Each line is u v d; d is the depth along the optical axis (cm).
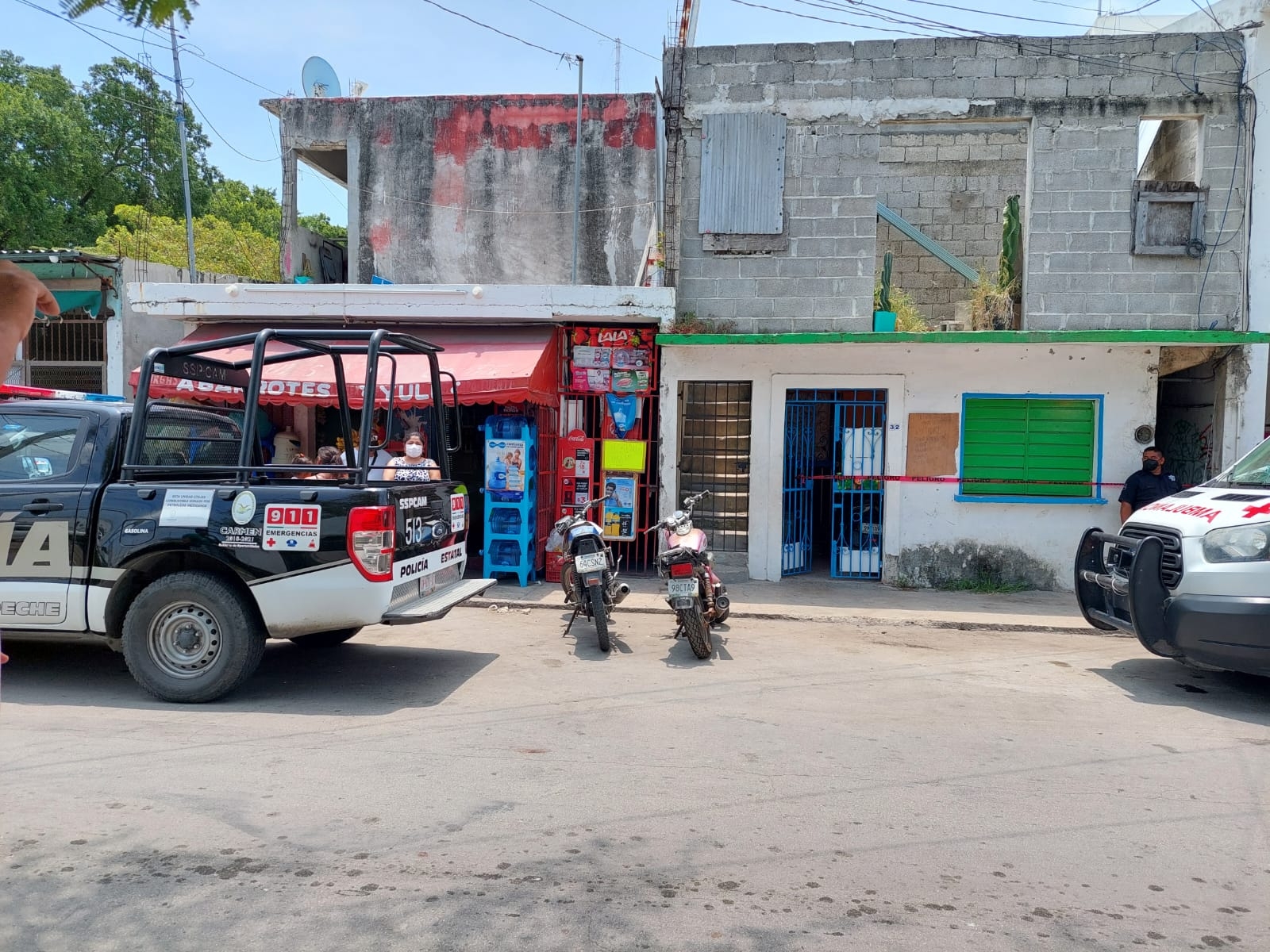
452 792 422
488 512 1014
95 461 589
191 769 448
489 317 1073
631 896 326
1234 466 712
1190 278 1030
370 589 558
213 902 318
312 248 1509
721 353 1087
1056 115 1035
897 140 1466
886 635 827
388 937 297
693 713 558
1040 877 346
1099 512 1048
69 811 395
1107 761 481
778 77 1077
